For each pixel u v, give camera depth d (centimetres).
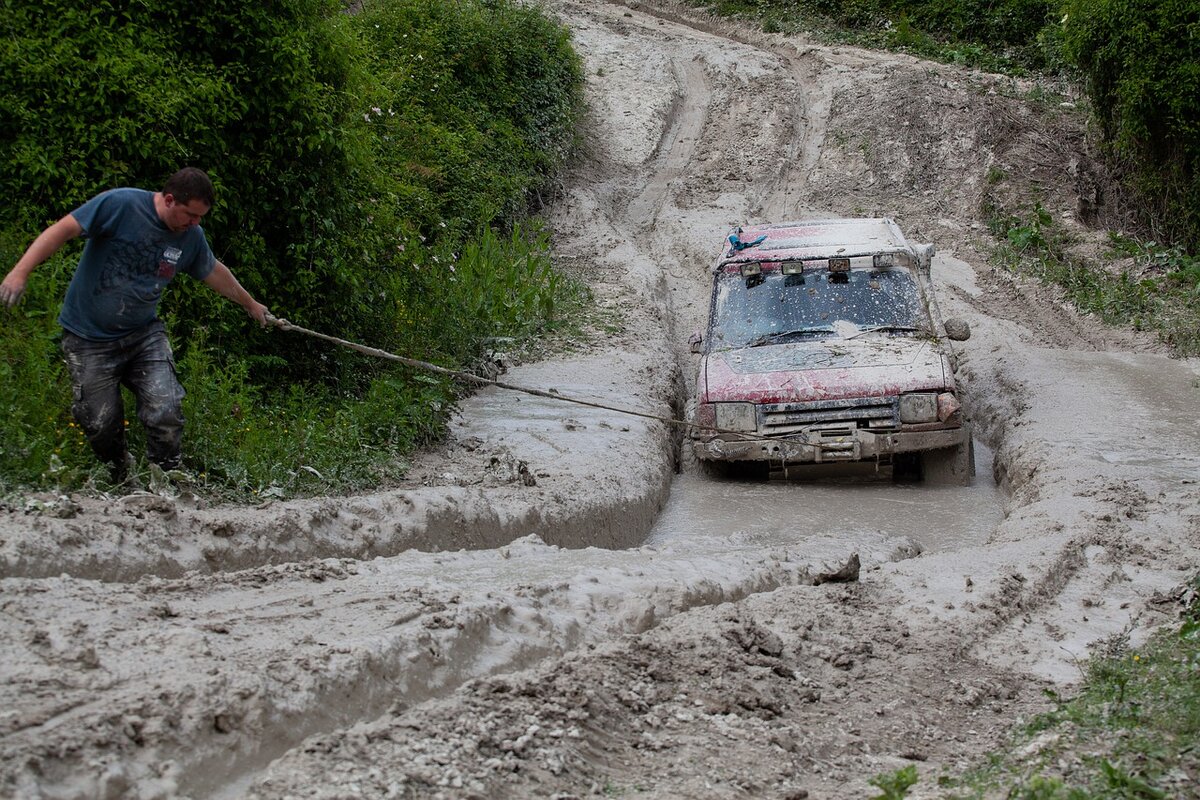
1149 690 491
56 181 855
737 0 3375
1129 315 1691
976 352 1438
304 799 345
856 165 2466
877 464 1023
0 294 569
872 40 3148
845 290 1134
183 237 622
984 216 2234
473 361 1272
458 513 720
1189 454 994
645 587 597
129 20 910
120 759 346
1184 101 2017
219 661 411
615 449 991
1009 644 586
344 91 1066
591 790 390
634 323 1533
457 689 443
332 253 991
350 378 1030
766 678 504
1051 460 967
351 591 525
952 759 456
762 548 783
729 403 1034
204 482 714
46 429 672
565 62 2597
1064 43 2327
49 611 443
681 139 2673
